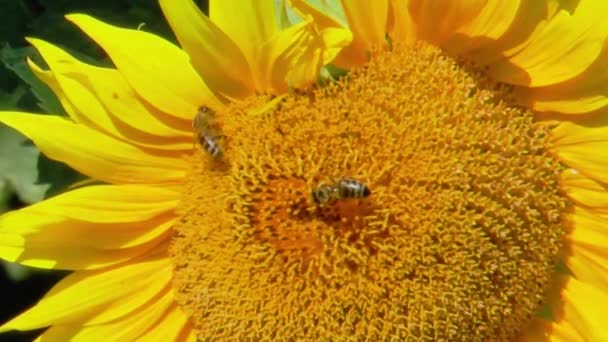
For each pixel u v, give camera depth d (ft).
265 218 0.94
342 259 0.93
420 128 0.92
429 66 0.92
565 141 0.94
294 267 0.94
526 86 0.93
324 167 0.91
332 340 0.95
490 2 0.89
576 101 0.92
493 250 0.93
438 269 0.93
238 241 0.95
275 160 0.92
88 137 0.97
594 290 0.97
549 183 0.95
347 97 0.92
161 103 0.94
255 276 0.95
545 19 0.90
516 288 0.95
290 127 0.92
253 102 0.93
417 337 0.94
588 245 0.96
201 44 0.90
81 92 0.95
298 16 0.90
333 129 0.91
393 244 0.92
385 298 0.93
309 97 0.92
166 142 0.97
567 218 0.97
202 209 0.97
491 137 0.92
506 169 0.93
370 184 0.91
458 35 0.91
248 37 0.89
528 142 0.94
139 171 0.98
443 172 0.92
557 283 0.98
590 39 0.89
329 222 0.93
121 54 0.93
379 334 0.94
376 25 0.91
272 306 0.95
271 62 0.90
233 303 0.97
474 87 0.92
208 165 0.96
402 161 0.92
